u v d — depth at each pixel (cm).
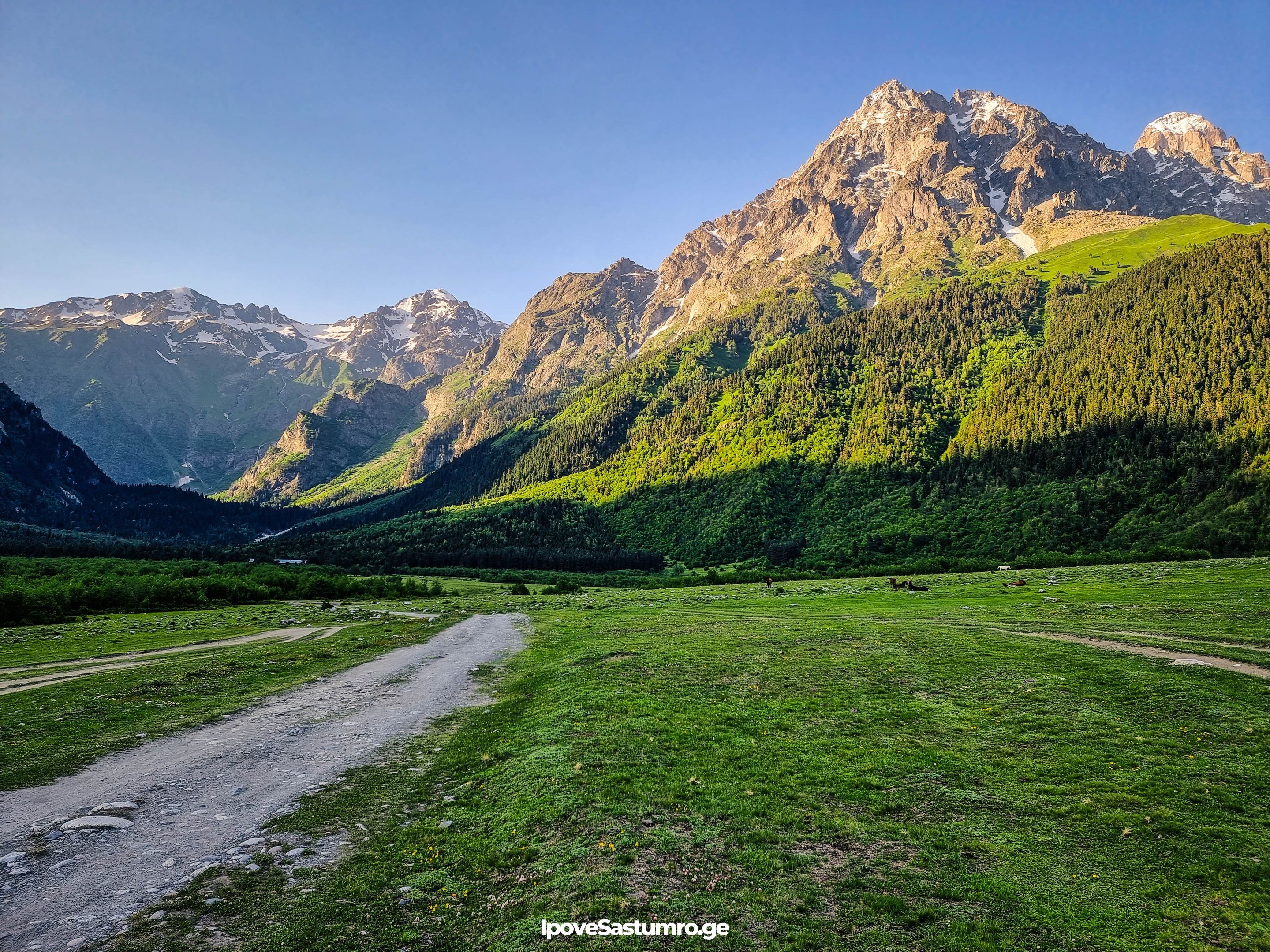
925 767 1966
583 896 1293
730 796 1811
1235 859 1319
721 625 5781
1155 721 2205
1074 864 1366
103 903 1301
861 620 5488
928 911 1212
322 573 15400
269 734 2720
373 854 1538
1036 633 4116
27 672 4347
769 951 1104
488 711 3092
